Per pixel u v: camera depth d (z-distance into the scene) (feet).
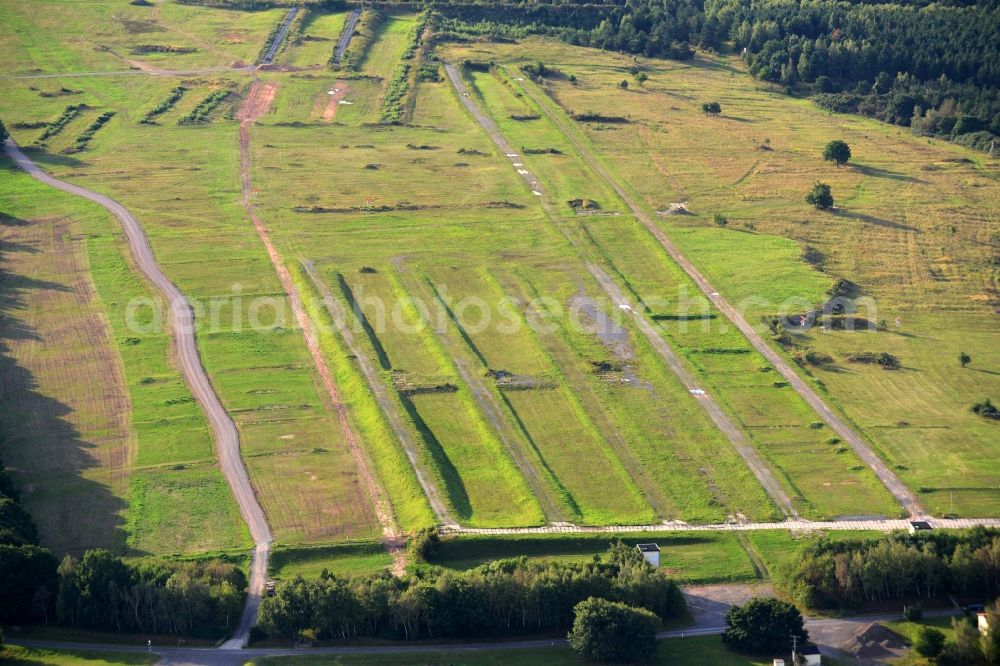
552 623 497.46
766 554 556.92
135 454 618.85
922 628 483.92
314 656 477.77
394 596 492.54
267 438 637.71
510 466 616.39
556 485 603.67
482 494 598.34
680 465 626.64
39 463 606.96
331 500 586.86
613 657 474.08
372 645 488.44
